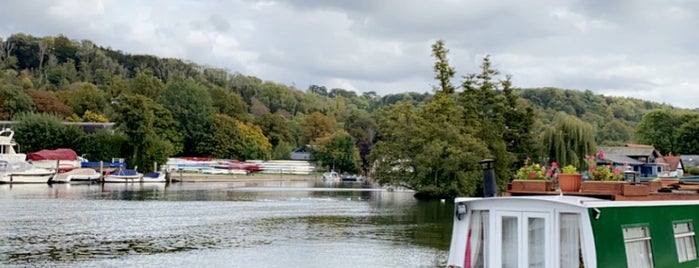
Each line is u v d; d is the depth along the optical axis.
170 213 49.69
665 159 120.12
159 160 110.94
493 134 72.56
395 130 72.00
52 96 143.62
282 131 179.00
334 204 61.97
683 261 16.14
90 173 95.94
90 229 38.66
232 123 147.00
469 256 14.42
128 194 72.06
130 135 109.25
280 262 28.47
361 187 103.75
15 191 72.44
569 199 13.67
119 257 29.11
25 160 95.75
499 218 14.14
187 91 143.38
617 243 13.66
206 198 68.00
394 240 35.78
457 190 67.06
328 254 30.69
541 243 13.62
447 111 72.56
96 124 123.56
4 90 130.50
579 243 13.27
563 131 74.56
